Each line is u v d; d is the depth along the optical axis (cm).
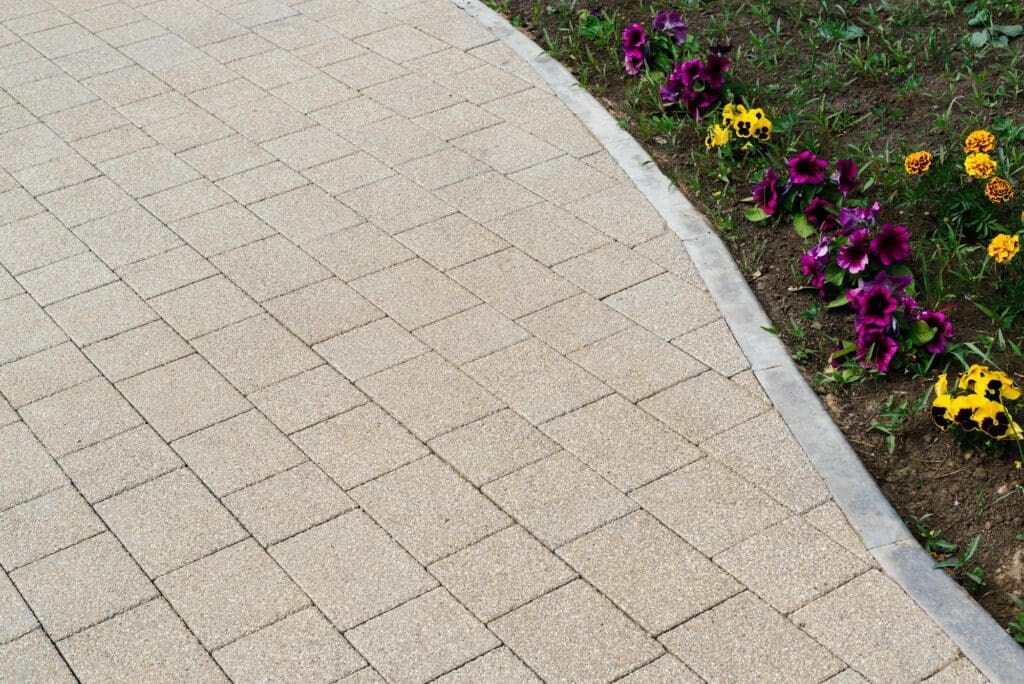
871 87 623
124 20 821
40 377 475
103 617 361
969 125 575
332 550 381
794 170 529
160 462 424
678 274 513
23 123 687
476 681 332
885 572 358
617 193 580
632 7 754
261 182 611
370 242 554
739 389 441
